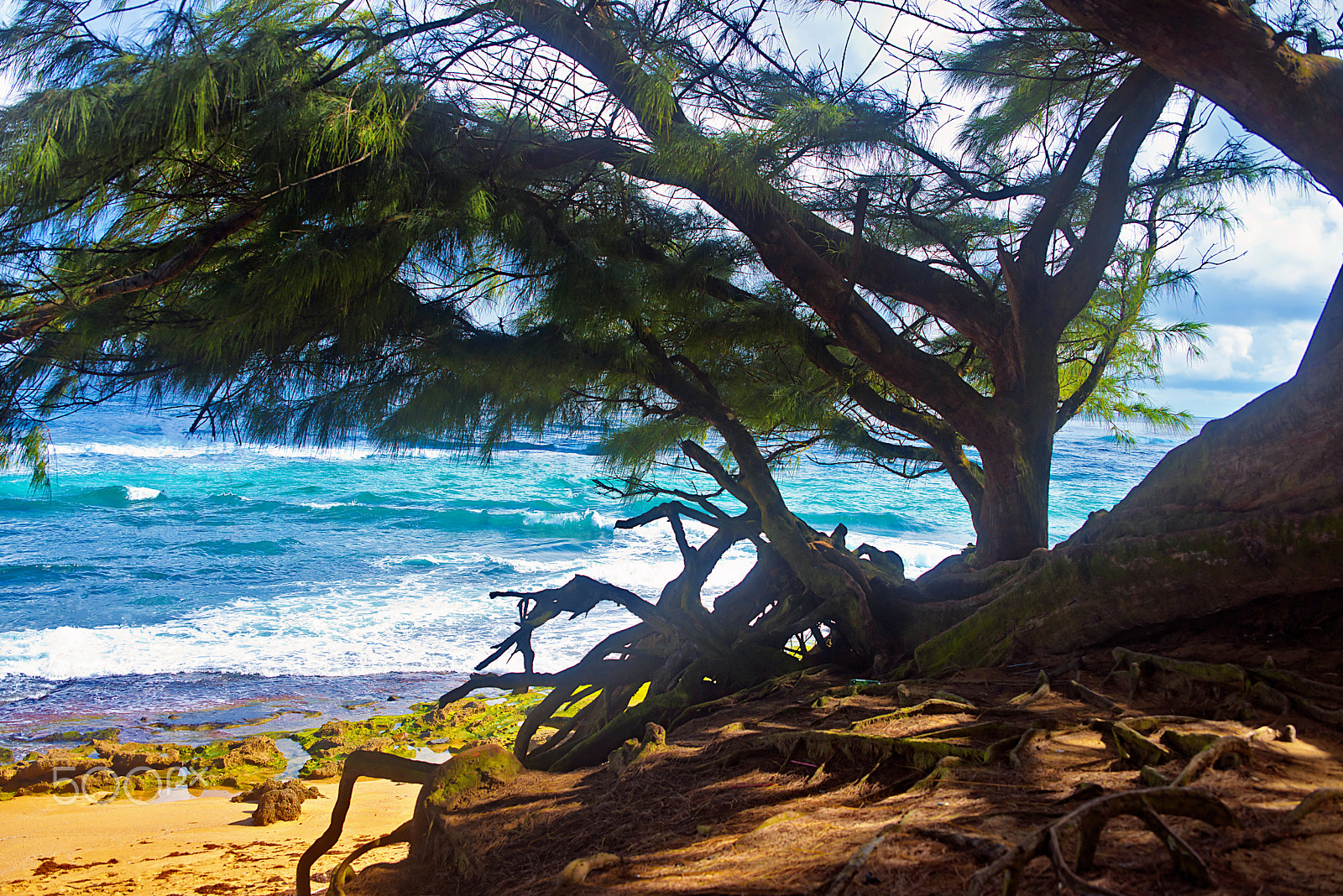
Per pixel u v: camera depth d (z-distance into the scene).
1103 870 1.70
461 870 3.41
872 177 5.77
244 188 4.07
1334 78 3.67
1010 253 6.08
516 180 4.77
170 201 4.06
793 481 37.94
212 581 22.11
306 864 4.82
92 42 3.59
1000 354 6.11
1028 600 4.71
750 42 4.72
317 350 4.59
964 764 2.71
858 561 6.34
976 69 5.75
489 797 4.20
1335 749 2.56
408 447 5.08
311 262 3.69
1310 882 1.58
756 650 5.78
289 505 33.25
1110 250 5.82
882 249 5.90
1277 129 3.77
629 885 2.19
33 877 7.50
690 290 5.35
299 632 17.58
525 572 23.48
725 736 4.00
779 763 3.40
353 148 3.96
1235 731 2.72
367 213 4.18
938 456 7.20
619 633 6.38
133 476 38.69
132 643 16.72
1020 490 5.86
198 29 3.72
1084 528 4.83
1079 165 5.76
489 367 4.74
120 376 4.25
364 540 28.02
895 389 7.01
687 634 5.80
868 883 1.78
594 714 6.11
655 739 4.21
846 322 5.50
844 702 4.23
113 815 9.38
